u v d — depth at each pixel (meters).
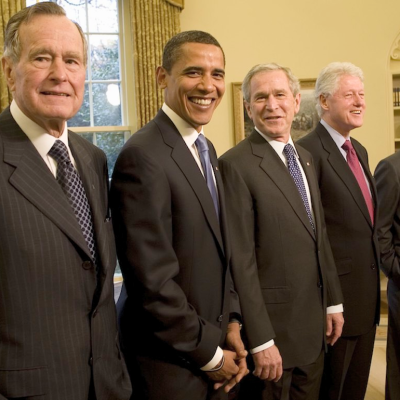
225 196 1.89
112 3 5.05
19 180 1.20
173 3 4.95
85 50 1.36
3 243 1.15
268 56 5.31
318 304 1.94
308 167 2.11
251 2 5.28
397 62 5.37
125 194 1.47
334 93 2.30
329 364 2.29
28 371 1.16
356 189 2.24
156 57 4.89
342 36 5.33
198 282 1.54
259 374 1.78
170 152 1.55
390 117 5.36
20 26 1.24
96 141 5.05
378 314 2.31
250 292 1.79
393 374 2.45
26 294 1.17
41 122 1.30
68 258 1.24
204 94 1.60
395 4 5.31
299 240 1.90
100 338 1.32
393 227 2.45
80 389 1.25
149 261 1.42
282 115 1.98
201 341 1.47
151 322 1.46
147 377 1.52
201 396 1.56
